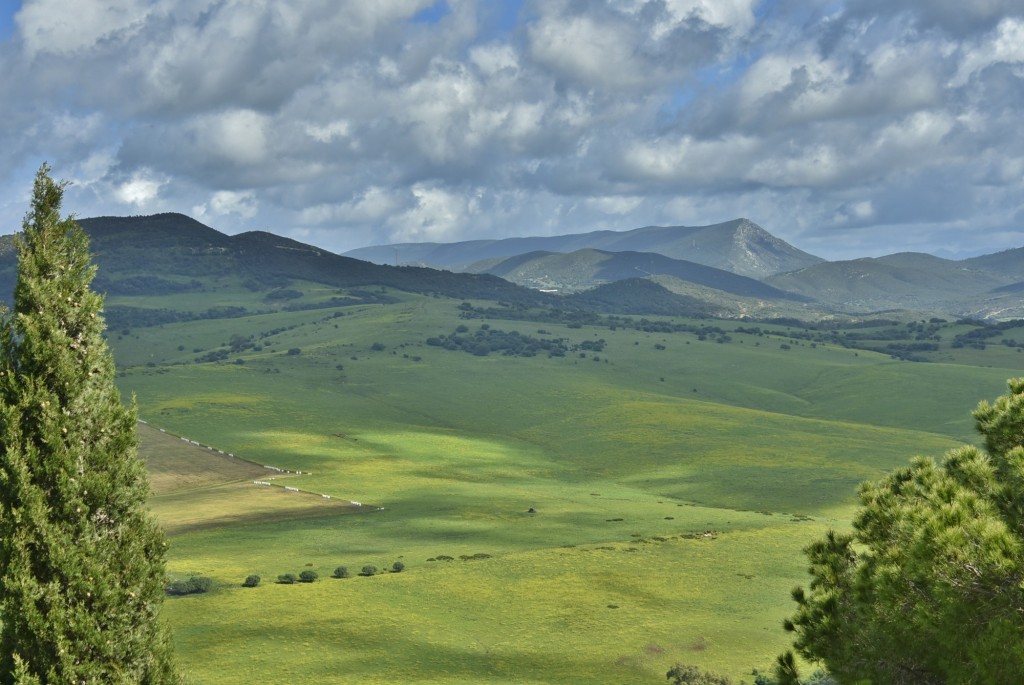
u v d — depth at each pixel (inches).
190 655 3321.9
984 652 661.9
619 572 4783.5
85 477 754.2
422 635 3651.6
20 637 719.7
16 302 780.6
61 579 733.9
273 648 3422.7
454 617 3941.9
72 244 810.2
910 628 747.4
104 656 735.7
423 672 3213.6
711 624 3902.6
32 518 728.3
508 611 4060.0
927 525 728.3
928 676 784.3
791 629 914.1
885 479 942.4
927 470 868.6
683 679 3088.1
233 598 4094.5
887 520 874.1
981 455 848.3
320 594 4205.2
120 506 775.7
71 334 787.4
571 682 3142.2
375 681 3095.5
